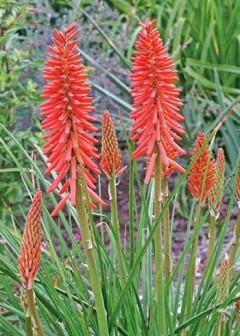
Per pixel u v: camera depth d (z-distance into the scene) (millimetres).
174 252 5871
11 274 2773
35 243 2355
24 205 5750
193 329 2969
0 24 5465
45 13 7203
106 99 6770
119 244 2854
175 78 2539
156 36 2490
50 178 5961
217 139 6738
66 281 3113
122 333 2867
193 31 7480
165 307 2768
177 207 6465
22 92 5676
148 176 2518
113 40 7301
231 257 3123
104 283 2871
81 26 7020
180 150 2549
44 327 3246
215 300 2883
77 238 5816
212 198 3047
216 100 7207
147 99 2541
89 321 2898
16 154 5461
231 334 3248
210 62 7512
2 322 2961
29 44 6562
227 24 7602
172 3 7789
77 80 2316
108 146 2775
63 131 2367
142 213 3123
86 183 2402
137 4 7957
